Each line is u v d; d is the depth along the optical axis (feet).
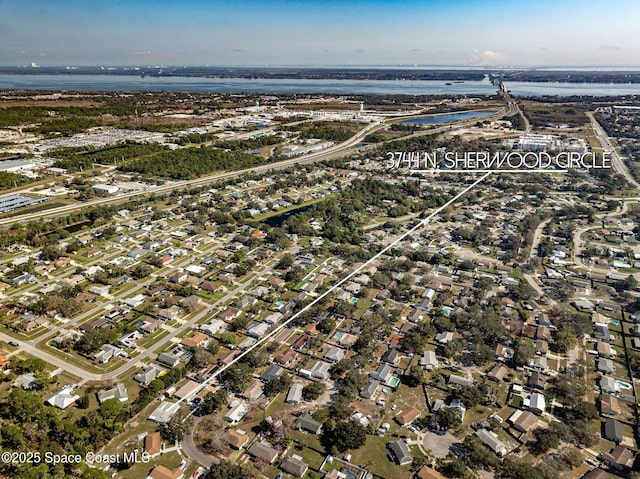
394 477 311.68
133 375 404.36
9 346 437.17
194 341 449.06
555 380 408.05
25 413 343.26
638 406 377.91
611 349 450.30
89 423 337.93
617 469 319.68
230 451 329.72
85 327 465.88
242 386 387.55
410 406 376.89
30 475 289.12
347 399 373.40
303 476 311.27
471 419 363.35
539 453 330.95
